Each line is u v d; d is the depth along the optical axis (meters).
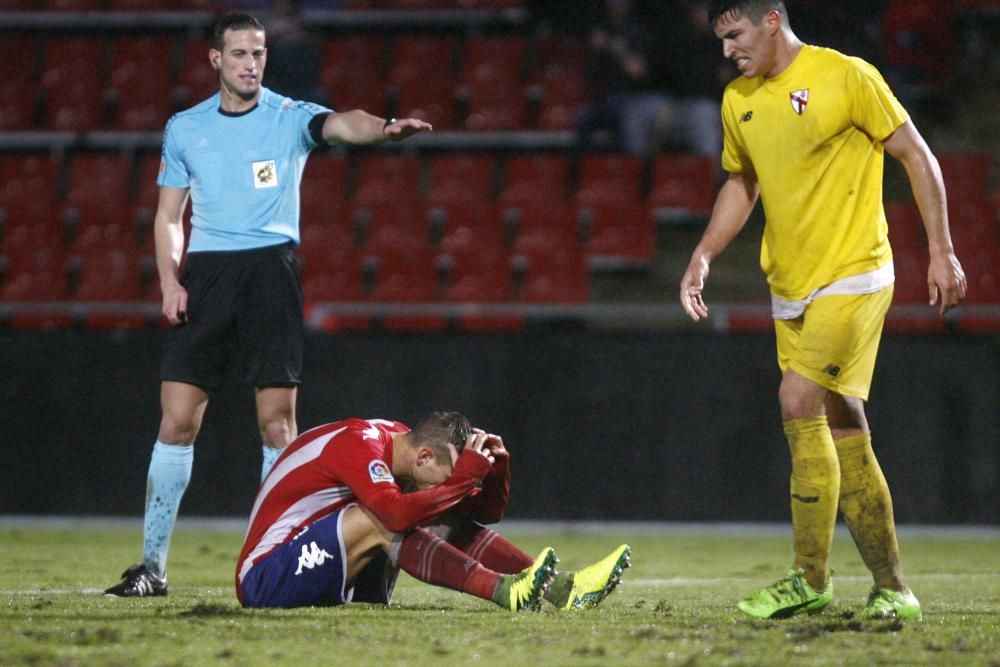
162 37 57.12
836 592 20.62
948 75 53.72
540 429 38.12
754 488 37.91
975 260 45.62
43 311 45.00
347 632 13.31
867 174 15.38
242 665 11.37
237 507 38.50
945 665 11.62
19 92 54.19
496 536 16.42
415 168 50.12
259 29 18.78
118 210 49.41
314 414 38.25
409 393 38.25
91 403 38.94
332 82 53.94
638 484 38.00
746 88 15.97
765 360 38.00
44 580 21.66
